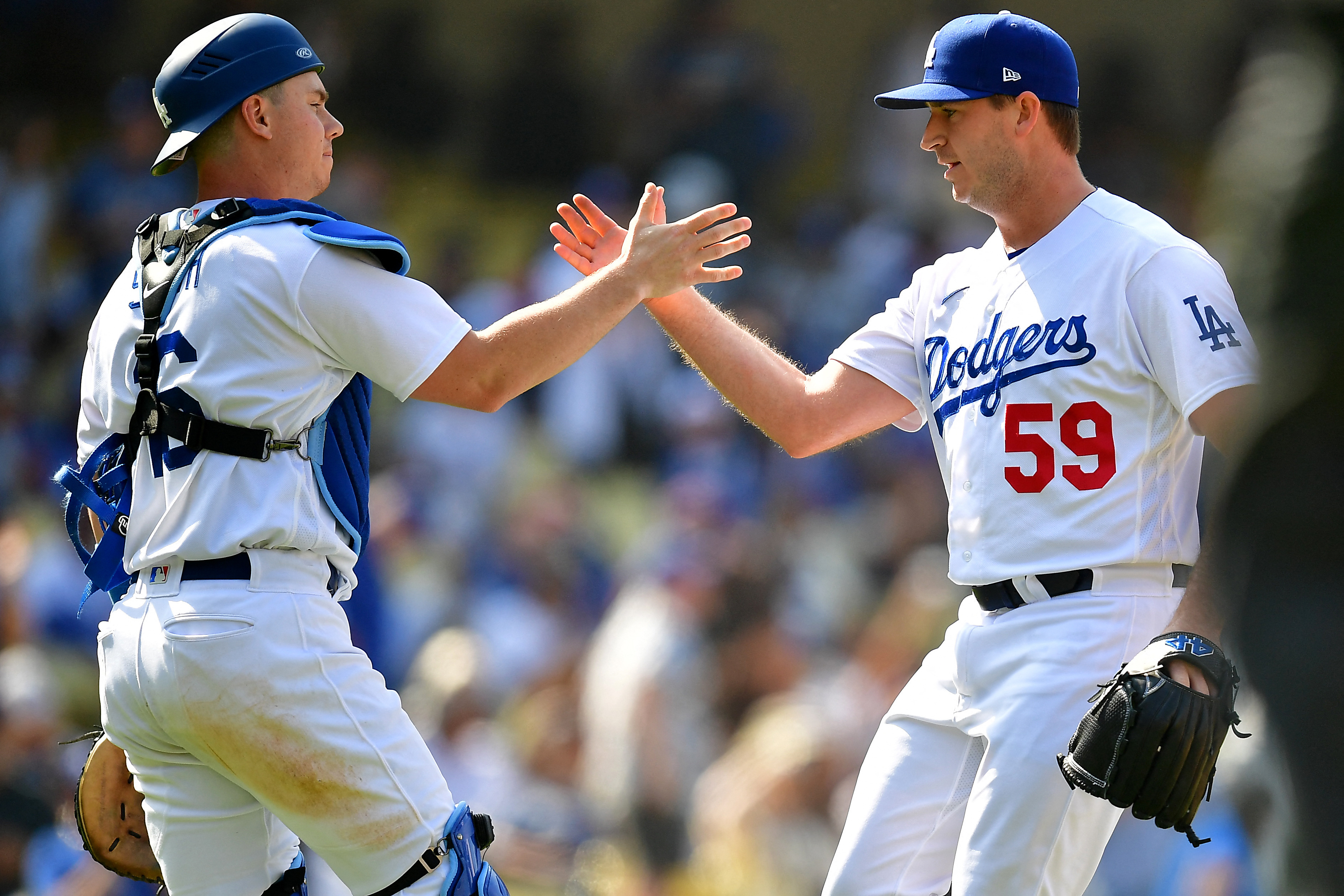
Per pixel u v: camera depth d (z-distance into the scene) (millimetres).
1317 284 7594
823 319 46500
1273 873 13141
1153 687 9969
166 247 11047
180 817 11180
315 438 10914
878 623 29719
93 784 12172
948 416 11820
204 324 10578
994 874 10898
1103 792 10109
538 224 57281
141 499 10805
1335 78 7645
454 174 59062
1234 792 18156
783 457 40812
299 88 11422
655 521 37438
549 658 31312
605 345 44750
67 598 32062
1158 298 10758
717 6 56938
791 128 56438
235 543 10430
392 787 10680
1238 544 8008
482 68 61688
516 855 25922
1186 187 57625
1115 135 59000
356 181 53125
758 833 25297
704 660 27688
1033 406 11148
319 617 10672
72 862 21562
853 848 11883
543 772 27531
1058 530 10992
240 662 10375
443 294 49312
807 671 29297
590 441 43906
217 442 10539
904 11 60531
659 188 11977
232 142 11289
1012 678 11031
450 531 35969
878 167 52219
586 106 60000
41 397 44500
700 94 53469
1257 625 7848
